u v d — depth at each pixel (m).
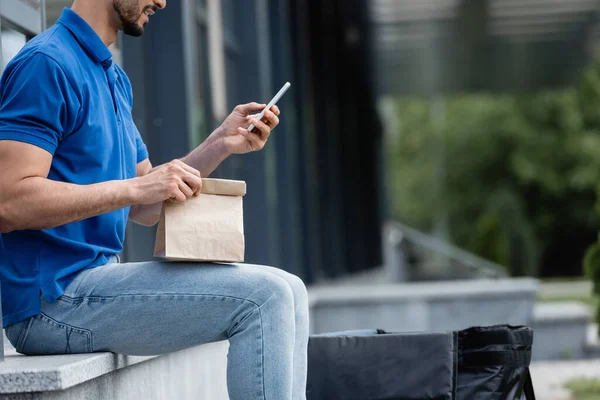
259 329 4.25
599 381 12.69
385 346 5.85
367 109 34.47
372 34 30.55
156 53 9.15
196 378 6.88
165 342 4.39
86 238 4.48
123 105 4.87
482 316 15.63
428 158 64.88
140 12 4.65
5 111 4.19
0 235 4.38
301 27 19.70
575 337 16.58
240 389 4.26
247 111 5.16
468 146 63.12
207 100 12.27
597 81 59.81
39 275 4.30
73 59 4.38
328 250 24.34
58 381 3.68
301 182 19.94
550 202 60.66
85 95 4.38
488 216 29.83
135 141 5.08
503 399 5.74
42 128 4.16
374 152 34.91
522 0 27.41
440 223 63.81
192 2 11.14
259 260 14.78
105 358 4.25
